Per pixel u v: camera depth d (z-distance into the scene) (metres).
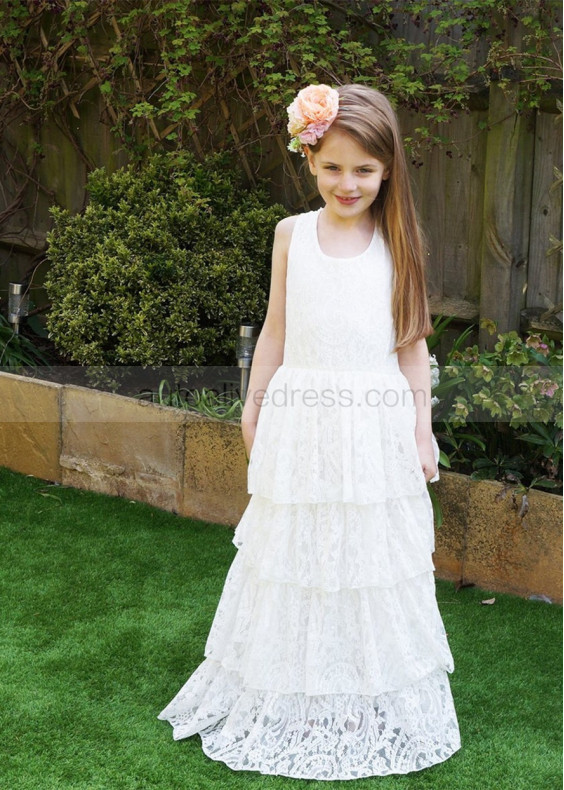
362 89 1.98
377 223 2.08
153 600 2.83
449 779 2.05
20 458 3.86
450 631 2.69
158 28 4.16
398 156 2.00
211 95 4.16
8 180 4.92
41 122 4.73
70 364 4.48
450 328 3.96
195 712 2.23
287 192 4.27
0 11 4.55
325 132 1.92
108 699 2.30
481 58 3.67
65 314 3.94
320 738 2.10
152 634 2.62
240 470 3.30
